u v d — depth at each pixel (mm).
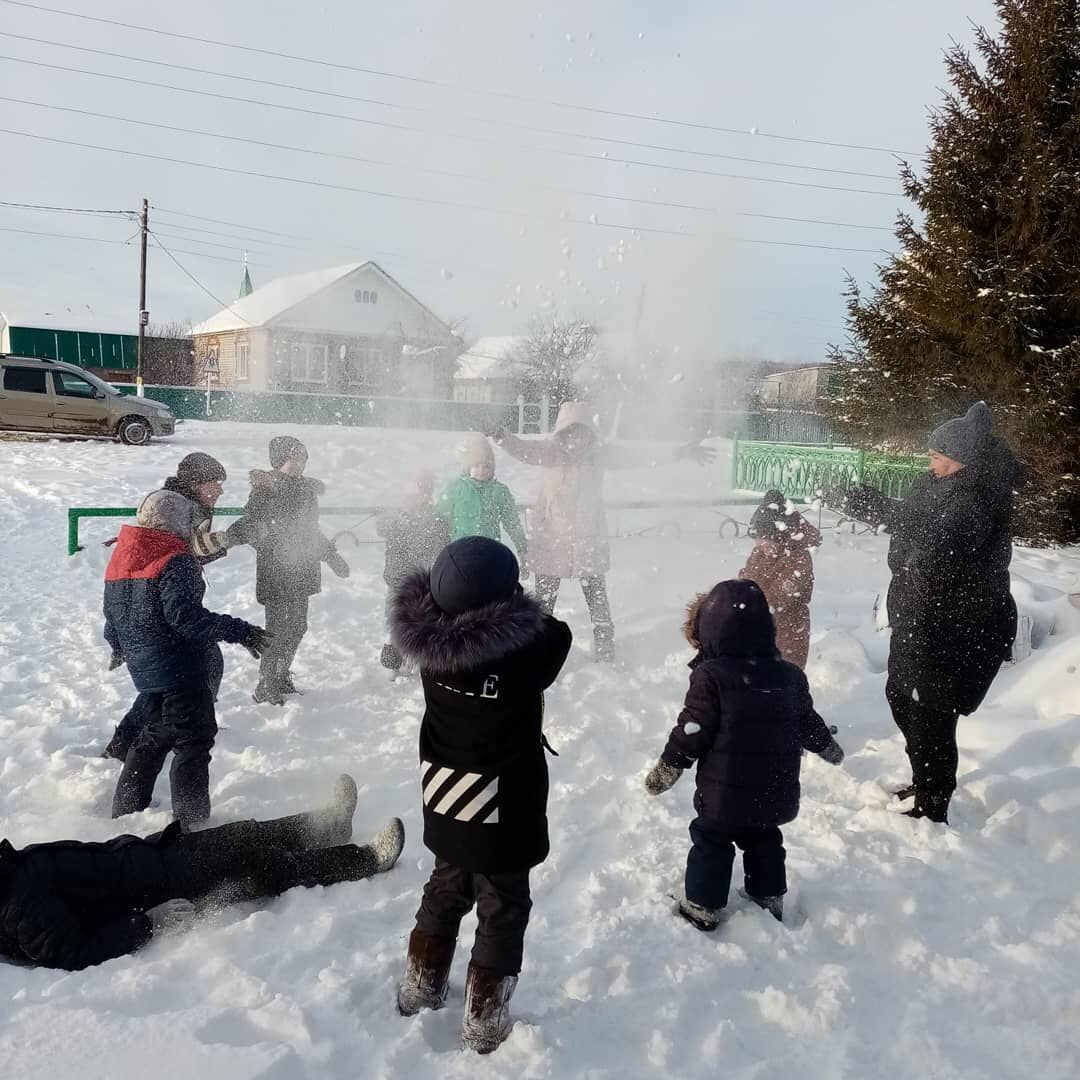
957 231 11648
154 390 27031
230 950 2635
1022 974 2633
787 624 4863
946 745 3520
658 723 4750
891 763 4160
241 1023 2266
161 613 3350
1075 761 3953
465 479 5773
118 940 2627
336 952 2648
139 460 14734
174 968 2510
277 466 4828
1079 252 11008
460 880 2348
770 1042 2361
